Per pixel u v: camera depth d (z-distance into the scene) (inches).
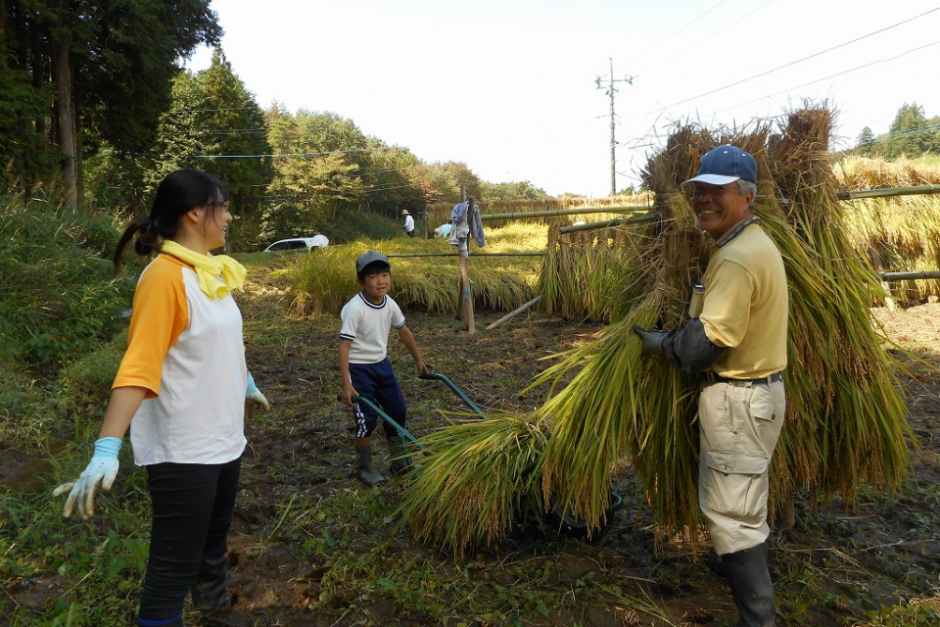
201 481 82.9
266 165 1715.1
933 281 382.9
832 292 110.6
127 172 1347.2
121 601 105.3
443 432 142.3
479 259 529.7
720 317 90.1
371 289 156.3
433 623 105.6
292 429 201.0
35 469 150.9
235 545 128.6
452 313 443.8
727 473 96.3
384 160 2773.1
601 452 108.5
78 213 381.4
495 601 110.6
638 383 109.3
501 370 280.2
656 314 109.3
